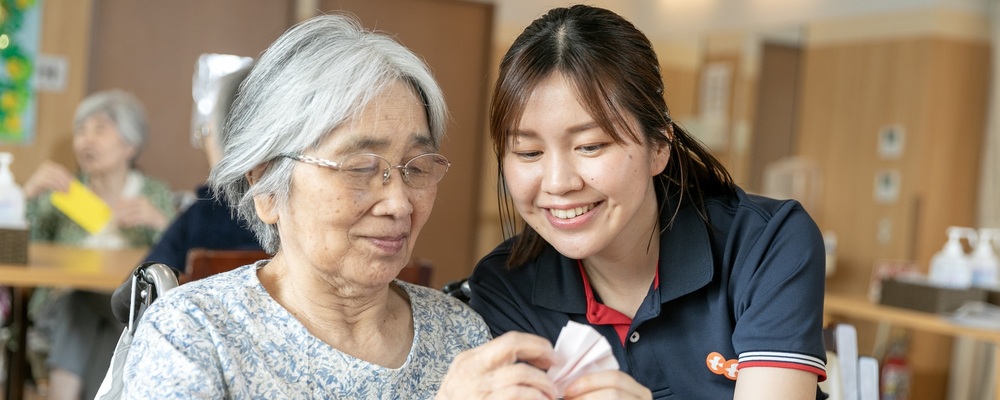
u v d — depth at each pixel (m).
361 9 5.75
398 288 1.36
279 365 1.16
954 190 5.17
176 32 5.34
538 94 1.27
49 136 5.09
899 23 5.23
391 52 1.17
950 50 5.11
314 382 1.17
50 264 2.99
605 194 1.28
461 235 6.17
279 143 1.14
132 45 5.26
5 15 4.94
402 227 1.17
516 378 1.00
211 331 1.13
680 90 6.11
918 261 5.12
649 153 1.33
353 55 1.14
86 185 3.91
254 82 1.17
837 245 5.44
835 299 4.15
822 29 5.53
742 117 5.79
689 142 1.47
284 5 5.55
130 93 5.27
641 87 1.29
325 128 1.12
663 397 1.44
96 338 3.13
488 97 6.15
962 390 5.02
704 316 1.43
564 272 1.48
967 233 5.09
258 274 1.25
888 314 3.78
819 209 5.51
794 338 1.30
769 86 5.70
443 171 1.22
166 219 3.83
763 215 1.42
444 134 1.23
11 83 4.99
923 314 3.75
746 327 1.33
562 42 1.27
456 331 1.37
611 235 1.31
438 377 1.30
